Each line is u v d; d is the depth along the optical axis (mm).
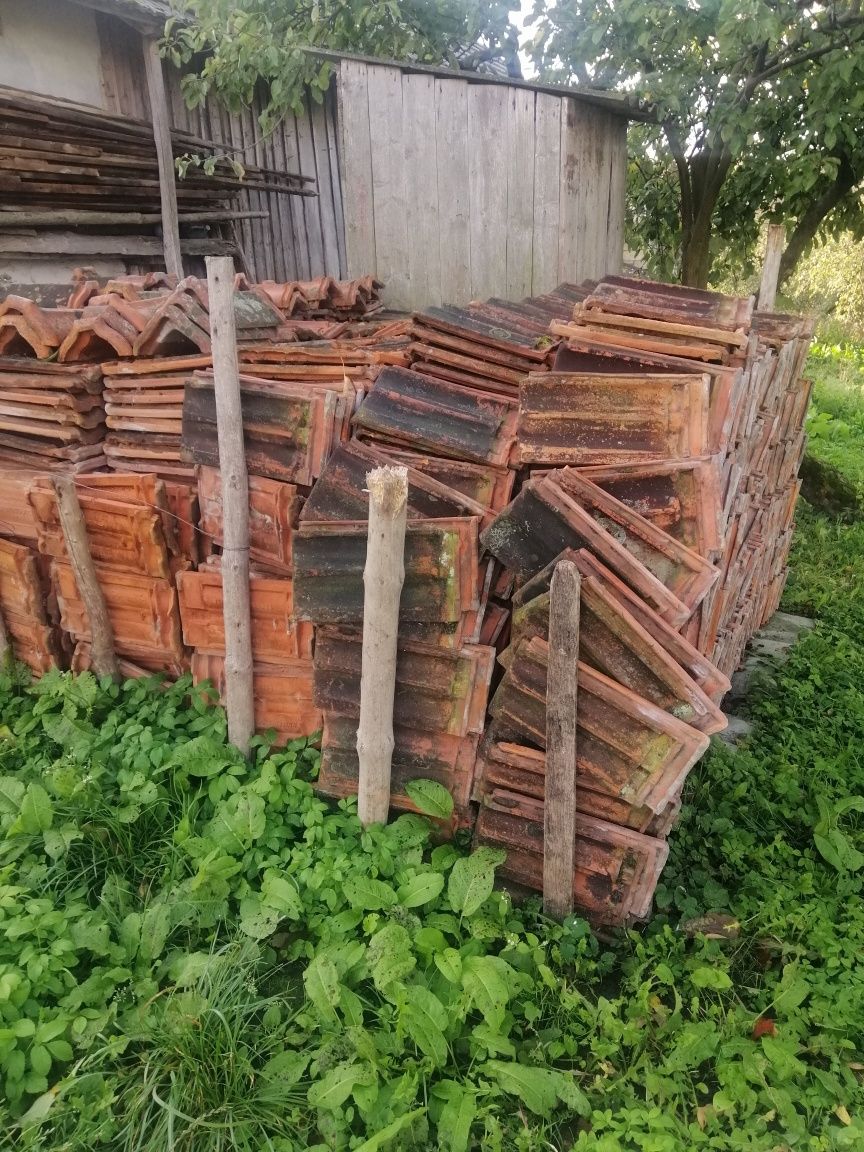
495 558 3199
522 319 4262
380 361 3682
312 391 3383
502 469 3270
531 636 2949
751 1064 2582
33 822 3203
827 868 3578
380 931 2721
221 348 3264
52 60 7008
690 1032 2674
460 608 3025
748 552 4742
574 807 2945
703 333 3135
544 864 3043
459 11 7070
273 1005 2752
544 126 5777
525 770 3082
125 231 7637
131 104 7805
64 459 4047
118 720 3877
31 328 3871
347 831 3273
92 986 2719
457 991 2721
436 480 3307
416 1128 2385
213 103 8430
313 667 3432
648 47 6219
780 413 5051
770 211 7723
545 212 5953
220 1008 2611
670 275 9219
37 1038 2523
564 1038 2689
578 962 2914
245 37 6117
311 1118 2459
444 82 5676
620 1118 2482
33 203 6656
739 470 3619
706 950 3008
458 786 3283
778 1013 2816
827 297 18672
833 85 5711
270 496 3469
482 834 3199
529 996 2805
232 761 3627
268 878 3055
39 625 4223
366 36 7012
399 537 2797
